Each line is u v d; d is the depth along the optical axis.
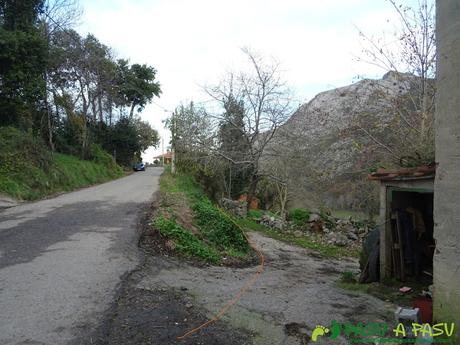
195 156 21.20
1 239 7.99
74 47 28.56
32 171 16.80
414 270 7.18
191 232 9.53
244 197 23.78
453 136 4.19
